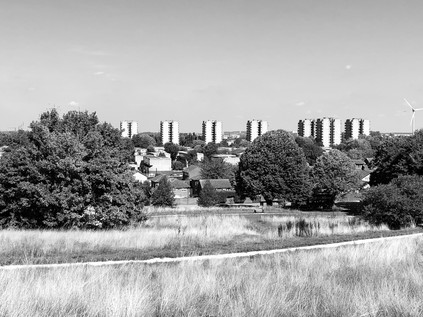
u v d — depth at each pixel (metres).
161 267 12.21
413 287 8.16
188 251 16.28
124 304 6.61
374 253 13.20
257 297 7.04
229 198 79.19
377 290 7.60
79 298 7.10
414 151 57.50
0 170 28.02
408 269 10.02
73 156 27.81
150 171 143.88
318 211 61.47
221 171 97.56
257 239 21.67
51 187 27.50
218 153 185.88
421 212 28.67
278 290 7.69
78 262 13.73
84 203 28.39
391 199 28.91
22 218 27.97
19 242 17.59
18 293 7.17
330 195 68.81
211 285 8.23
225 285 8.47
